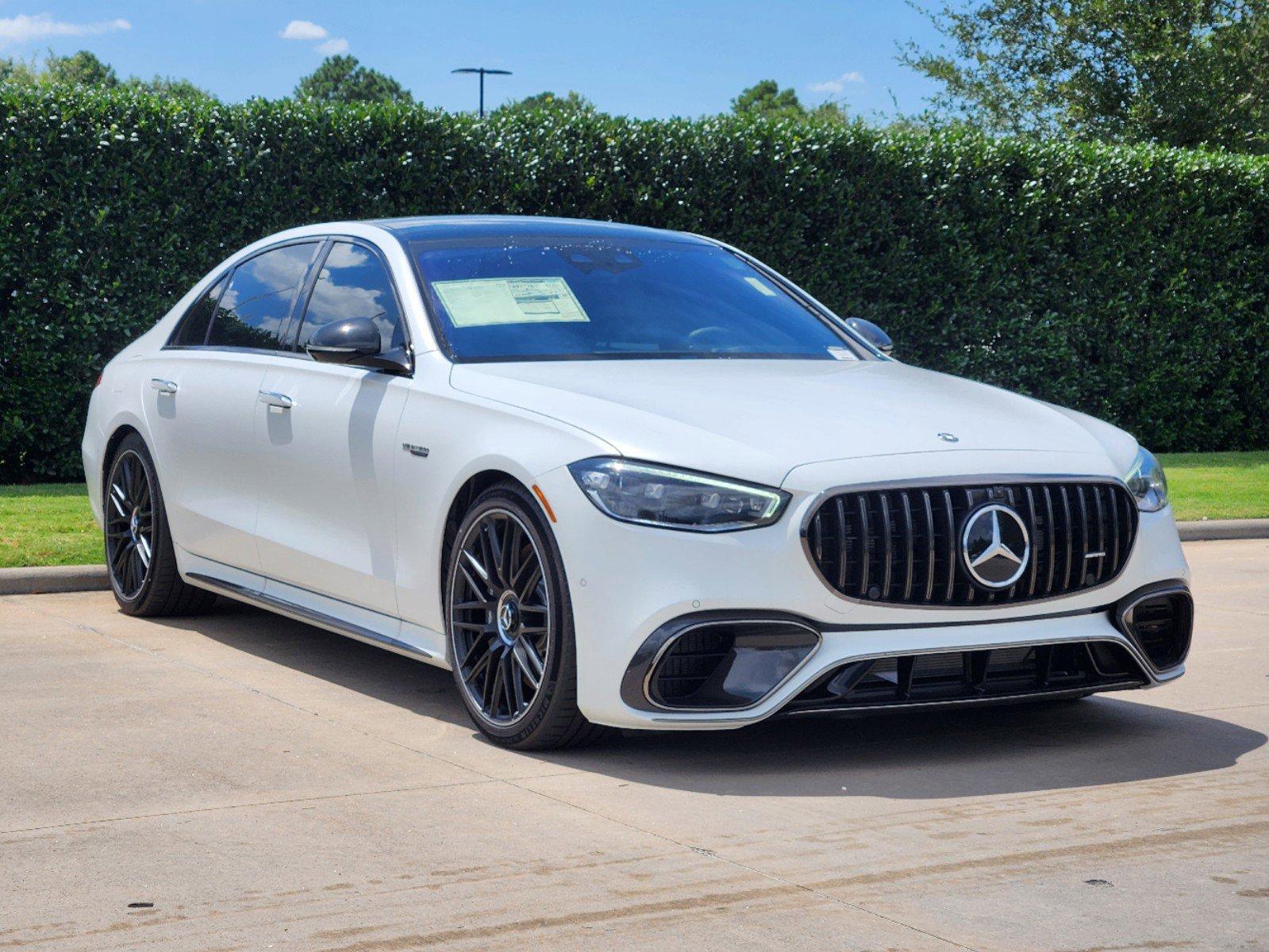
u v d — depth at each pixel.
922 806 3.82
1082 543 4.27
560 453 4.13
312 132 11.76
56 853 3.37
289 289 5.78
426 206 12.23
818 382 4.69
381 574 4.85
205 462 5.87
